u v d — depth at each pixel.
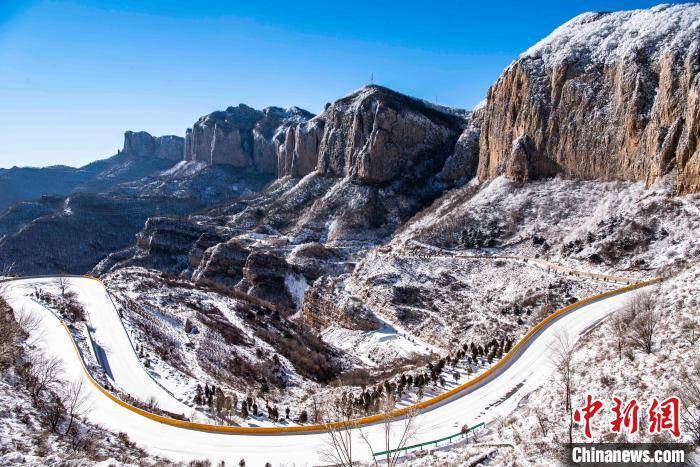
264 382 55.59
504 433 32.28
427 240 102.75
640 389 28.44
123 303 68.81
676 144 81.19
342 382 57.94
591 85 104.44
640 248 71.19
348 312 80.69
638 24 106.00
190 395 46.69
